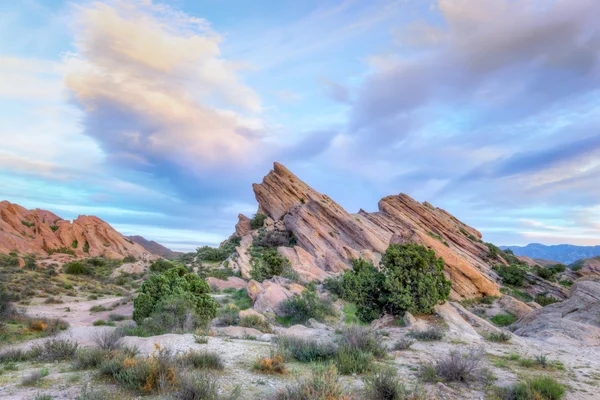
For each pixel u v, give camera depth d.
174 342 12.98
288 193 87.19
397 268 23.38
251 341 14.86
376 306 23.78
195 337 13.87
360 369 9.80
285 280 34.72
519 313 29.81
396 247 25.53
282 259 41.62
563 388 8.59
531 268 61.56
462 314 23.00
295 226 65.75
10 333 18.42
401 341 13.92
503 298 32.34
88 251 85.19
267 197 87.75
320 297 28.61
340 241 60.75
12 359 11.54
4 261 57.03
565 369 11.23
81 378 8.64
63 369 9.70
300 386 7.18
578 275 62.97
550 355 13.38
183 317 18.56
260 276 40.06
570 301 22.73
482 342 15.58
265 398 7.34
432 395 7.98
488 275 49.47
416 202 79.50
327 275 42.75
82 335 19.22
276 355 10.24
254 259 57.16
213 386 7.07
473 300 33.12
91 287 50.47
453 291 33.50
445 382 9.04
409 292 22.38
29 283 44.06
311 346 11.56
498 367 10.97
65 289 45.94
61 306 35.78
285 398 6.99
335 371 7.83
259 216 85.44
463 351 13.31
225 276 51.50
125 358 9.00
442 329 19.09
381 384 7.38
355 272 27.52
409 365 10.82
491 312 30.44
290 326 23.33
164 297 21.20
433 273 23.88
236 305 30.34
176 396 7.05
